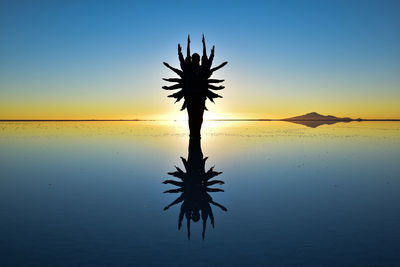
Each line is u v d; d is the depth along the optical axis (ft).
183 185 37.22
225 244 19.93
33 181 39.45
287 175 43.47
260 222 24.07
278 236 21.18
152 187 36.11
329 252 18.74
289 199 30.81
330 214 26.00
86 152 69.62
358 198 31.22
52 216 25.54
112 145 85.25
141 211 26.94
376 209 27.40
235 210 27.22
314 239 20.67
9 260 17.74
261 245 19.76
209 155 64.08
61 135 132.16
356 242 20.17
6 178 41.52
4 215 25.80
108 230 22.38
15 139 109.29
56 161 56.75
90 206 28.43
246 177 42.11
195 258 17.97
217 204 29.04
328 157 61.82
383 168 49.21
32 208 27.76
